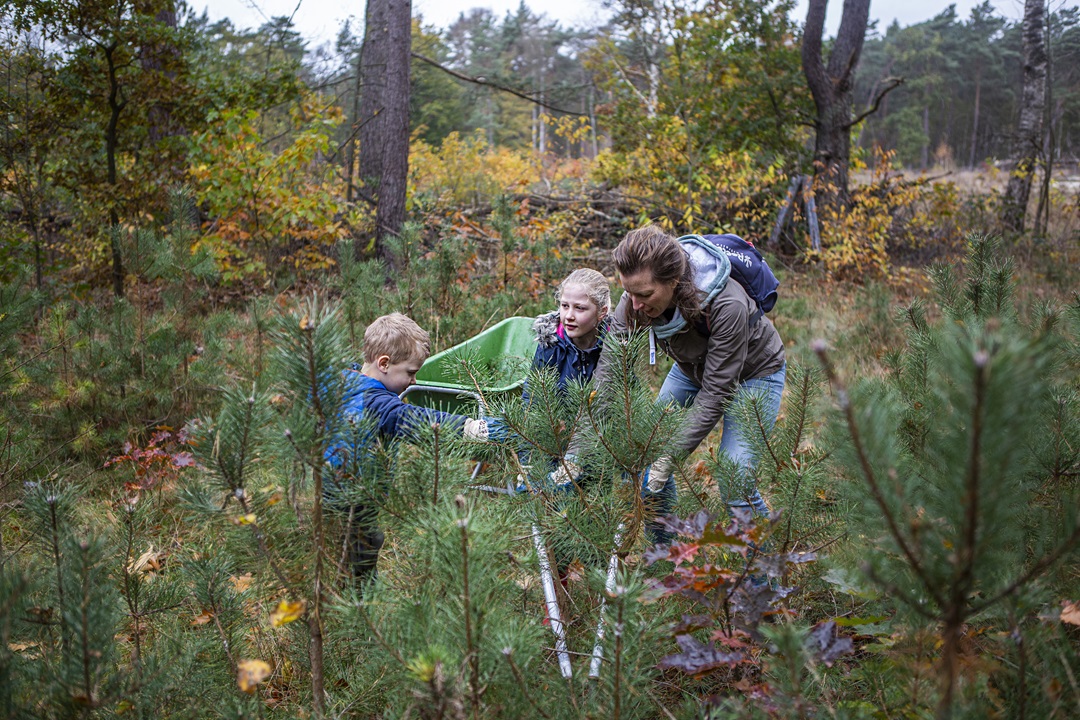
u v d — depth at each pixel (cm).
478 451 246
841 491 193
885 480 127
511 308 582
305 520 203
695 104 1160
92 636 175
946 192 1118
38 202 667
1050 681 159
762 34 1188
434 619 176
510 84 2117
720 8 1171
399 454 210
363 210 1067
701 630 238
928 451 197
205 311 760
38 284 644
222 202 833
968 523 107
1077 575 195
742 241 284
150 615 238
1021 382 98
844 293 952
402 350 266
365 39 1293
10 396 443
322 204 880
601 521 227
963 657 169
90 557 179
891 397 254
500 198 657
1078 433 212
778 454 242
